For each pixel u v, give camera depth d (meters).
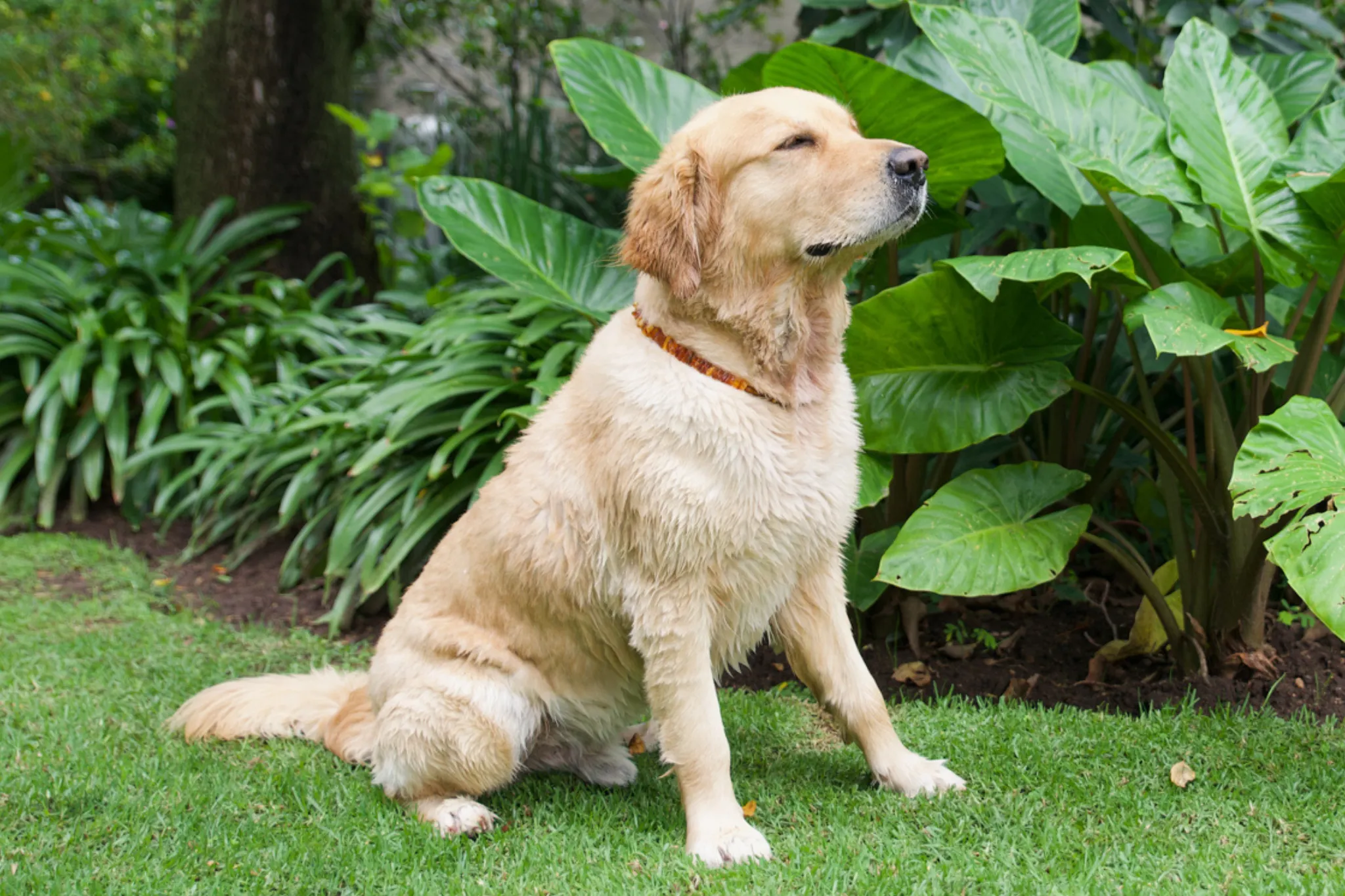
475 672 2.78
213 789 2.90
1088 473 4.43
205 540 5.50
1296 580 2.52
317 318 6.34
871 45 5.13
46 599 4.76
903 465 4.02
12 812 2.76
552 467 2.72
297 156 7.26
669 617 2.54
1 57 8.79
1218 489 3.45
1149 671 3.68
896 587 3.96
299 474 5.01
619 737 3.07
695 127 2.62
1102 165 3.36
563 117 9.60
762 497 2.51
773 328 2.53
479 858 2.57
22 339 5.96
